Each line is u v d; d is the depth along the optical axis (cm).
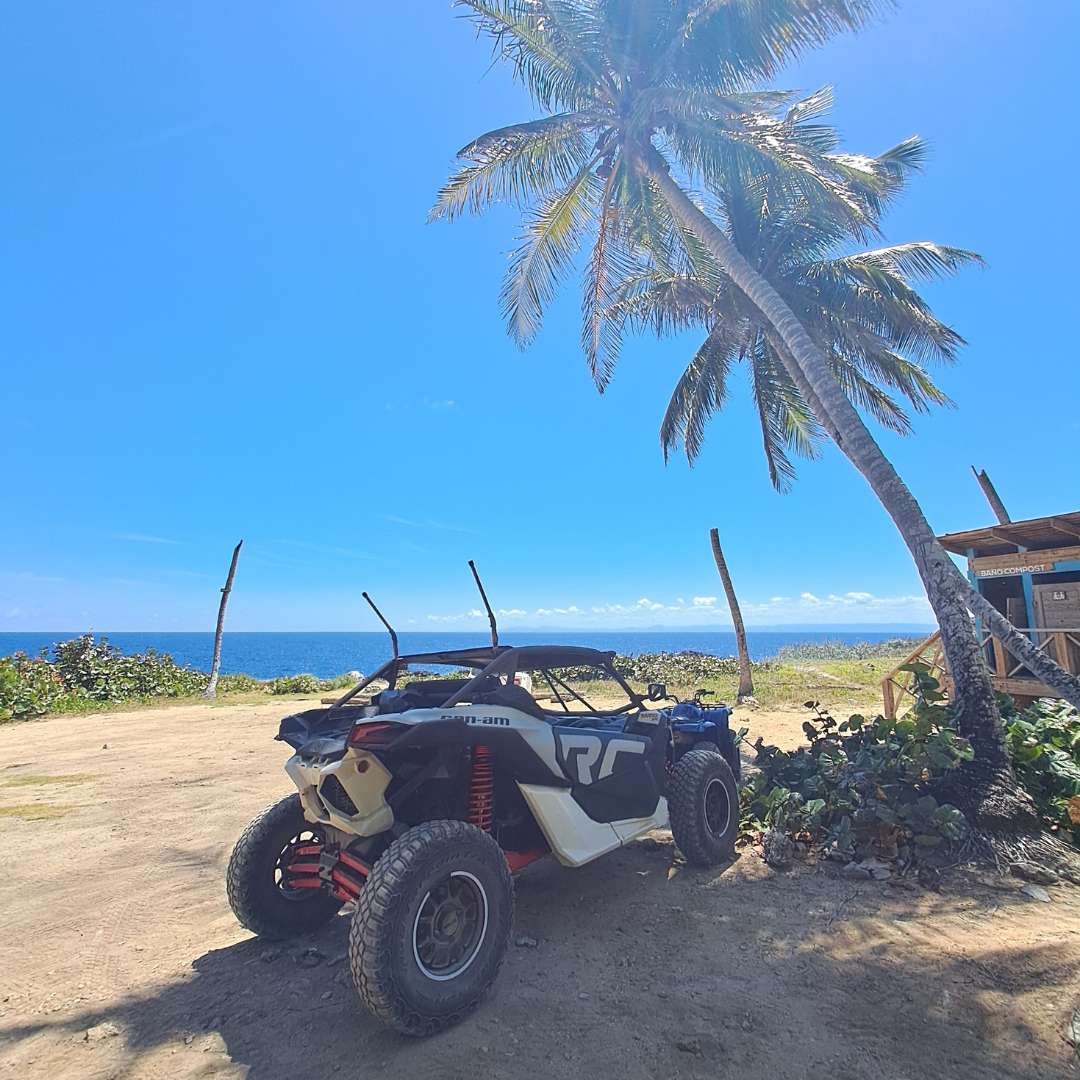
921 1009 313
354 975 290
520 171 1016
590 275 1222
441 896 324
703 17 876
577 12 935
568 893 470
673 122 978
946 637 590
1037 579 1107
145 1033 315
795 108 1143
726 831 530
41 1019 329
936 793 542
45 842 609
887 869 479
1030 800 516
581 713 563
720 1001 328
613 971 361
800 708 1395
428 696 421
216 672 2091
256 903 398
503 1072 278
